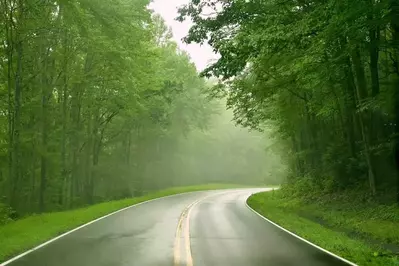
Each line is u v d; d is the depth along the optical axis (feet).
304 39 44.39
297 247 35.73
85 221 53.88
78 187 117.29
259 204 87.76
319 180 86.58
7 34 65.46
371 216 53.26
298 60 48.98
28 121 87.92
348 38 48.39
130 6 75.92
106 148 150.10
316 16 41.98
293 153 117.29
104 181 137.49
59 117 89.25
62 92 97.25
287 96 88.02
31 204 85.40
